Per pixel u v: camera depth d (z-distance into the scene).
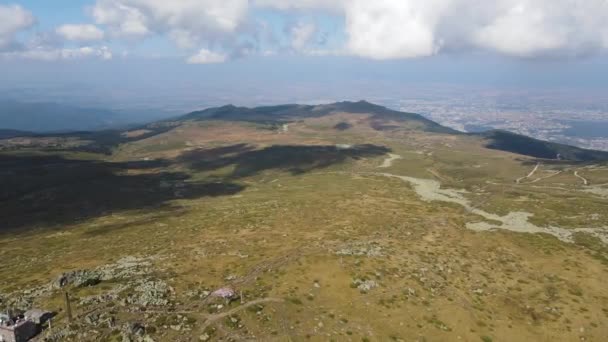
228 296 58.69
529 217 126.38
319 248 84.81
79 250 100.75
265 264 74.56
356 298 60.88
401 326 54.19
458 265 79.31
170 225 126.00
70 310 52.81
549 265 82.19
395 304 59.91
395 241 93.94
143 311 54.56
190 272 71.25
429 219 122.00
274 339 48.78
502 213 132.75
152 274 70.38
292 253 81.25
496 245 95.06
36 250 106.31
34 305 57.66
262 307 56.16
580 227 113.06
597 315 61.56
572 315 61.25
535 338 54.94
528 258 86.62
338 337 50.22
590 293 69.12
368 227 109.06
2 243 120.88
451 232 106.00
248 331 50.22
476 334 54.06
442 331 54.00
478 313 59.84
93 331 49.09
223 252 85.25
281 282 65.19
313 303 58.53
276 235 100.75
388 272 71.31
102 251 96.25
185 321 51.84
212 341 47.88
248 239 97.44
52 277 73.94
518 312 61.78
